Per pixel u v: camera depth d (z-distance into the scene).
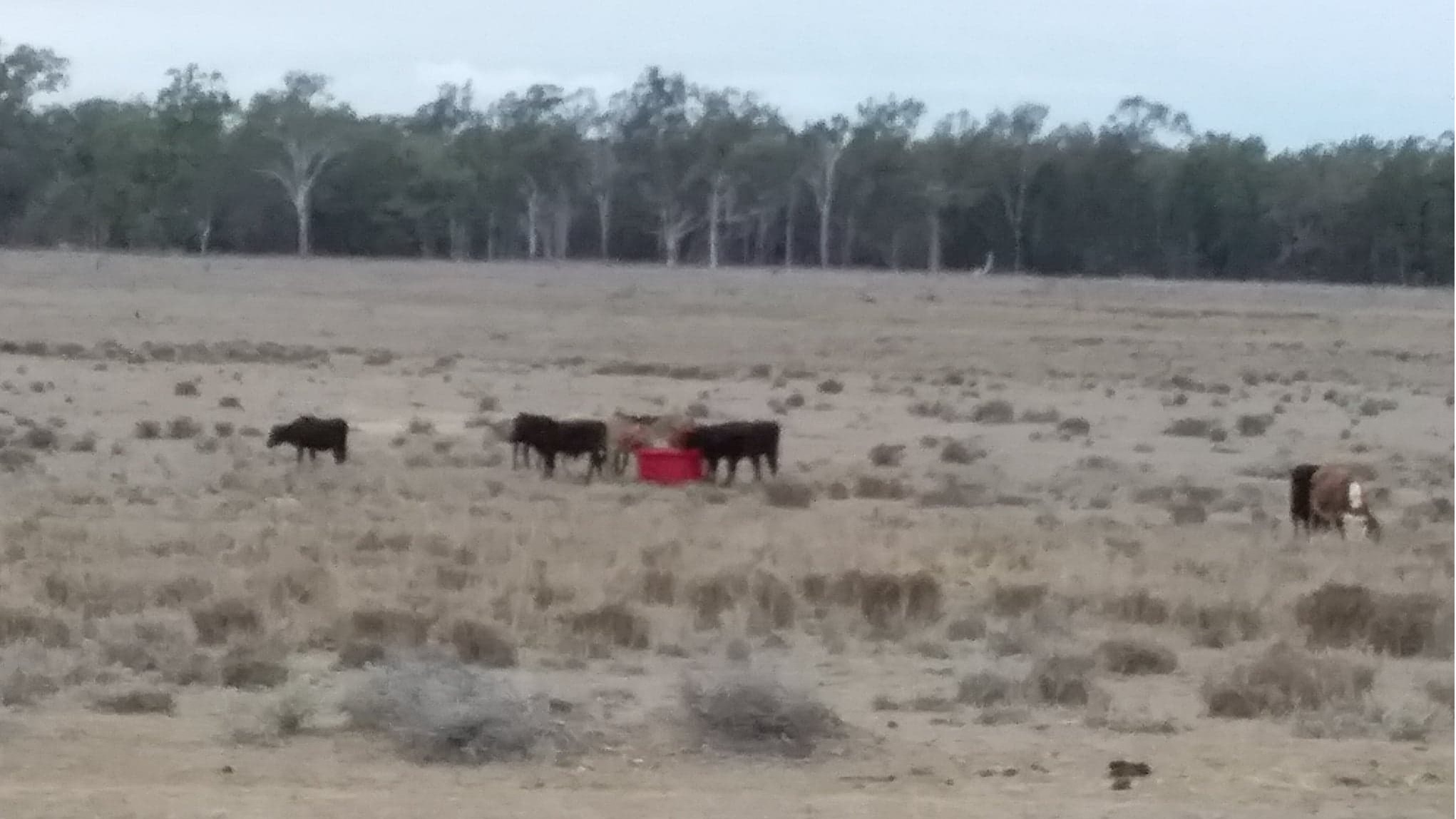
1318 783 11.09
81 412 36.44
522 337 63.25
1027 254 149.75
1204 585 19.16
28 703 12.72
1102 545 22.23
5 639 14.89
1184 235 148.62
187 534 21.12
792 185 148.50
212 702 12.98
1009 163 146.88
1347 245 147.12
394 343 59.50
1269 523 25.72
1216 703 13.46
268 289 87.75
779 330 69.50
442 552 20.17
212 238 140.38
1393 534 24.73
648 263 147.88
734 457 28.64
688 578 18.23
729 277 118.94
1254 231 148.12
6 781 10.49
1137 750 12.01
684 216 149.38
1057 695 13.66
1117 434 38.47
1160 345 67.44
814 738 11.89
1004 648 15.84
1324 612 17.02
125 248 136.00
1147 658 15.22
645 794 10.53
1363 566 21.22
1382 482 31.67
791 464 31.80
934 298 93.62
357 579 17.92
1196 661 15.66
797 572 19.11
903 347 63.25
